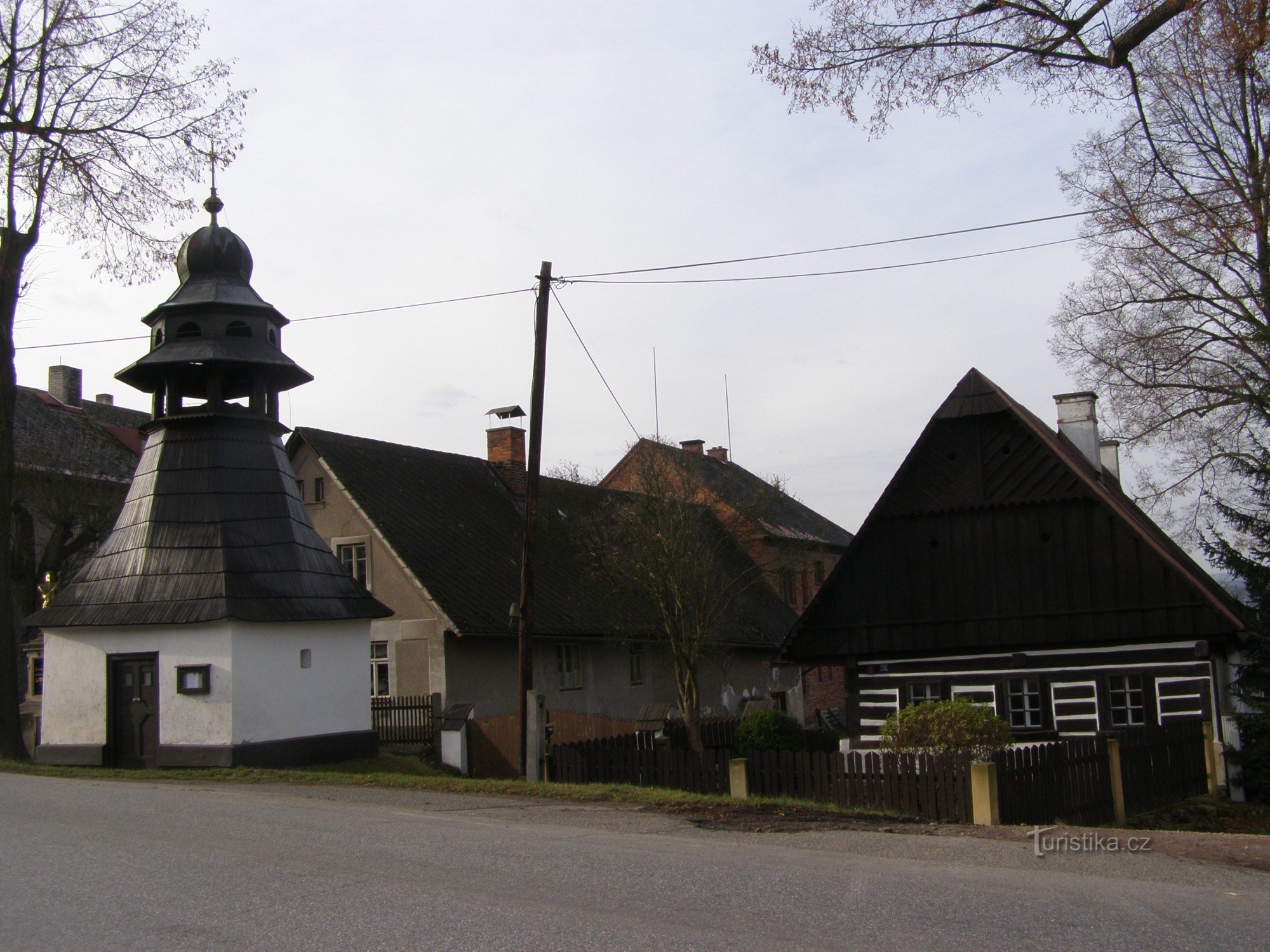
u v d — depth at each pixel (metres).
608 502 32.81
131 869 9.01
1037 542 22.31
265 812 12.80
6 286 21.16
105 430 43.59
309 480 30.47
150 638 20.08
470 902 8.02
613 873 9.18
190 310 21.66
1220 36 13.52
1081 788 15.70
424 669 27.55
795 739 25.41
